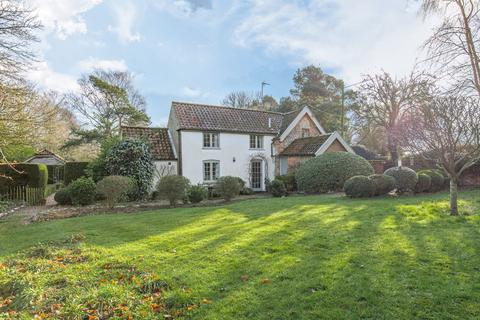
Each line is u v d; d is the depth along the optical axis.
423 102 9.91
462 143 8.98
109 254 5.91
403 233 6.70
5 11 10.67
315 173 18.11
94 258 5.68
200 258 5.50
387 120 25.31
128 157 17.27
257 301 3.79
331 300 3.73
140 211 12.66
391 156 24.25
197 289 4.19
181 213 10.95
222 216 9.83
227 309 3.62
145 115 32.28
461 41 11.72
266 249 5.89
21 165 16.28
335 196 15.26
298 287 4.12
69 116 31.62
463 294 3.76
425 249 5.52
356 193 13.73
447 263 4.82
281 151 23.92
